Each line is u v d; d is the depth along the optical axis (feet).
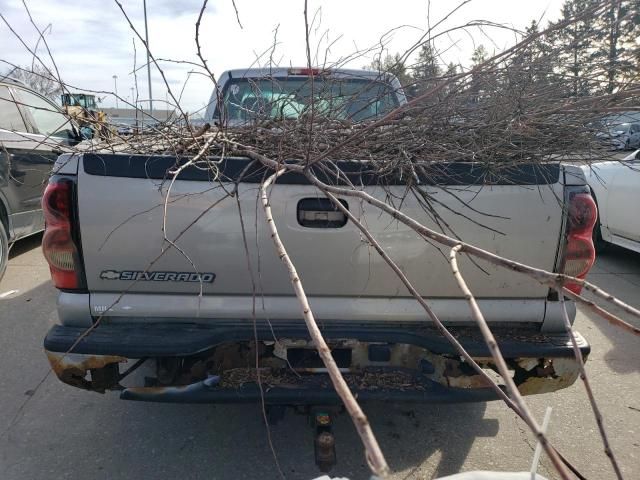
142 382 9.25
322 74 8.72
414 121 7.78
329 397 7.22
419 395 7.35
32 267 18.34
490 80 7.75
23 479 7.92
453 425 9.57
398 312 7.66
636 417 9.88
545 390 7.77
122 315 7.57
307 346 7.54
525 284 7.66
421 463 8.51
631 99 7.49
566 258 7.55
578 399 10.52
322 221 7.38
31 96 18.61
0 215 16.14
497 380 9.71
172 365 7.63
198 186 7.24
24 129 17.63
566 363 7.58
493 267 7.55
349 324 7.69
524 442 9.11
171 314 7.57
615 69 7.47
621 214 18.51
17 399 10.11
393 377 7.61
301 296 3.82
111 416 9.65
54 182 7.14
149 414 9.75
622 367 11.82
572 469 5.27
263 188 5.45
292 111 10.69
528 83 7.89
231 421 9.54
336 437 9.13
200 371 7.63
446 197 7.38
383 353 7.68
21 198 17.04
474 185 7.39
